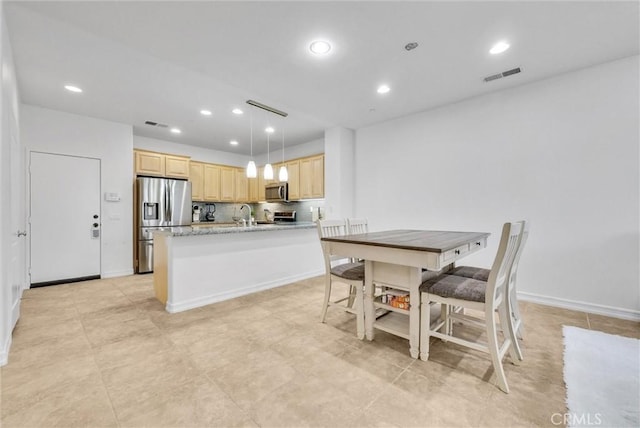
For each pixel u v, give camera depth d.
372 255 1.99
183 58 2.54
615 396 1.50
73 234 3.97
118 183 4.36
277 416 1.38
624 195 2.57
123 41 2.28
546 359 1.87
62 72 2.78
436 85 3.08
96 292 3.45
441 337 1.83
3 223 1.85
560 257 2.87
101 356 1.93
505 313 1.84
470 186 3.45
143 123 4.40
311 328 2.41
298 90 3.21
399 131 4.13
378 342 2.16
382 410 1.42
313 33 2.19
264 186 6.39
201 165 5.91
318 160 5.11
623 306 2.57
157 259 3.20
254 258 3.51
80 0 1.82
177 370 1.77
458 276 2.15
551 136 2.91
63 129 3.87
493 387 1.60
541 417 1.36
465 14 1.99
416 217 3.95
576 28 2.14
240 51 2.43
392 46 2.36
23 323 2.49
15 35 2.17
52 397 1.50
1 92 1.79
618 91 2.58
